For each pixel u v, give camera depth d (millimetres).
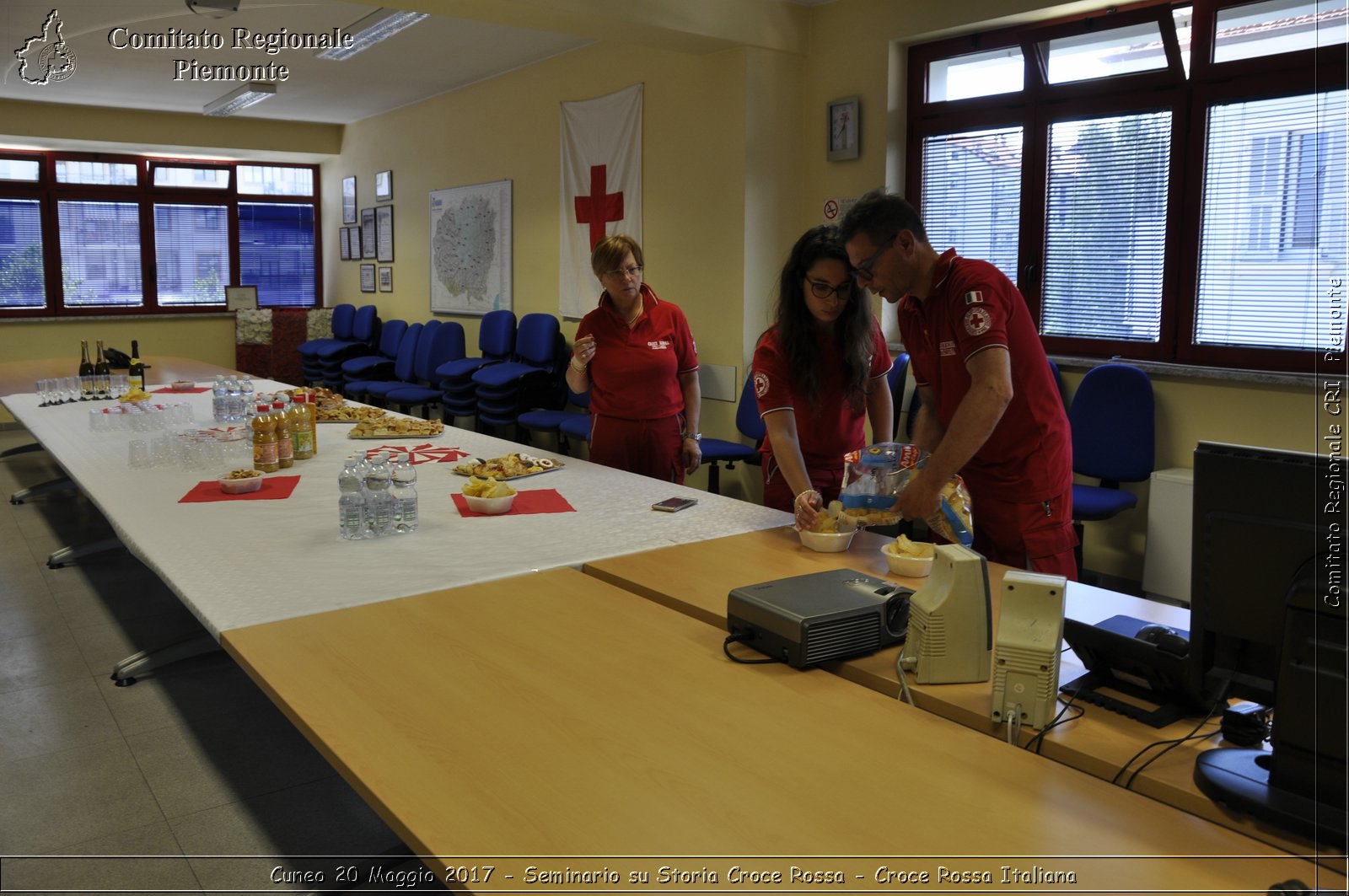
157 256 9523
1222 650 1243
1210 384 3824
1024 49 4367
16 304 8914
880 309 4938
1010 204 4535
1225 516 1186
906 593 1707
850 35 4887
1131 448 3857
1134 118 4074
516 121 6938
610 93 5961
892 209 2141
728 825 1120
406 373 7926
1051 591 1379
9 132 8070
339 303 10062
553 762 1268
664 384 3439
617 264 3271
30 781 2500
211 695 3037
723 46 4918
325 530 2455
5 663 3285
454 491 2947
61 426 4180
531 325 6609
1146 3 3975
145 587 4105
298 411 3422
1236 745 1315
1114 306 4230
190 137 8859
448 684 1511
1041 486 2217
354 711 1414
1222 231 3859
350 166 9500
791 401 2559
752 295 5145
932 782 1229
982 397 1961
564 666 1594
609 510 2705
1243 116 3758
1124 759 1276
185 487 2967
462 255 7758
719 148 5152
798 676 1574
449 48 6297
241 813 2350
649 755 1289
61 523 5176
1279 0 3609
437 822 1121
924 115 4785
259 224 10000
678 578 2057
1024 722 1366
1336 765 1088
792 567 2145
